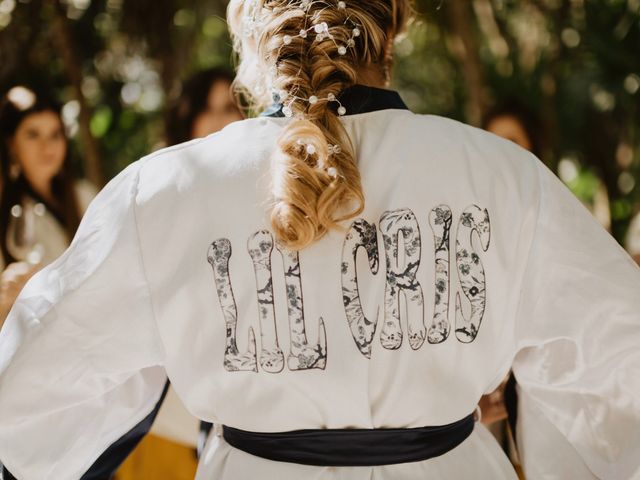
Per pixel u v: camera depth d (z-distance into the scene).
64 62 3.62
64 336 1.16
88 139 3.63
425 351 1.14
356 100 1.19
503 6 4.21
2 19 3.67
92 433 1.22
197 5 3.82
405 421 1.15
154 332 1.15
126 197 1.18
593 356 1.19
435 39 4.57
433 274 1.14
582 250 1.18
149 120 4.40
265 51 1.19
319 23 1.17
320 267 1.13
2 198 2.47
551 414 1.28
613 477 1.25
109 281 1.16
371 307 1.13
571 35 4.07
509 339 1.19
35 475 1.20
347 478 1.15
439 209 1.15
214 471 1.21
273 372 1.13
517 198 1.18
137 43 3.86
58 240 2.54
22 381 1.16
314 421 1.15
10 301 2.09
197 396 1.17
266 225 1.13
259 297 1.13
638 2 3.86
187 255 1.15
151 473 2.25
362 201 1.12
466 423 1.22
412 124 1.19
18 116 2.47
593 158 4.32
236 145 1.17
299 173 1.10
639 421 1.23
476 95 3.87
